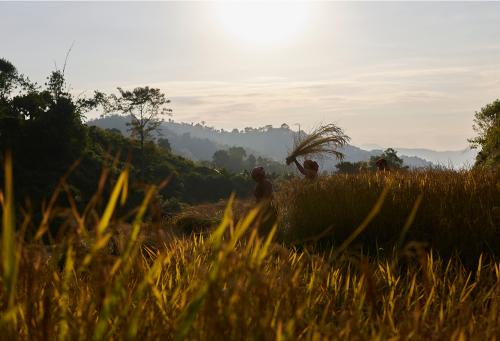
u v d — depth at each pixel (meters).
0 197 1.33
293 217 7.36
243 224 1.55
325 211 6.98
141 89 107.38
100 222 1.46
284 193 9.14
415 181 7.36
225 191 114.38
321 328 2.18
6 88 92.12
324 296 3.24
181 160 126.19
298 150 10.98
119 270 1.93
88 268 1.99
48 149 79.69
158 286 2.96
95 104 94.25
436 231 5.93
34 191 66.25
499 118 21.16
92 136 102.31
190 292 2.27
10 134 77.88
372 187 7.46
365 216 6.54
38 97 87.81
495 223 5.64
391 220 6.34
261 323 1.77
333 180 8.77
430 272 3.62
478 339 2.33
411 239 5.94
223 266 1.56
